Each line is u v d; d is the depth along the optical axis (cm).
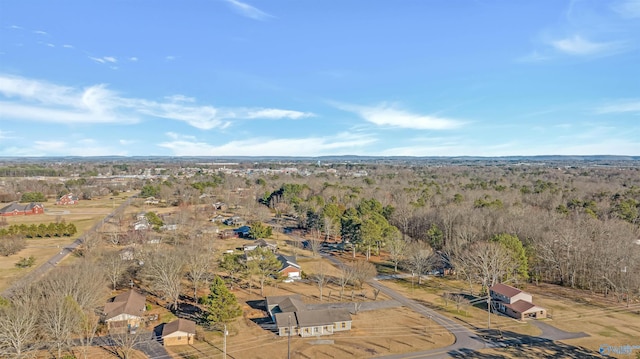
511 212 11744
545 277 9094
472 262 8362
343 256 11038
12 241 10475
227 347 5688
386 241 10306
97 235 10962
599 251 8181
